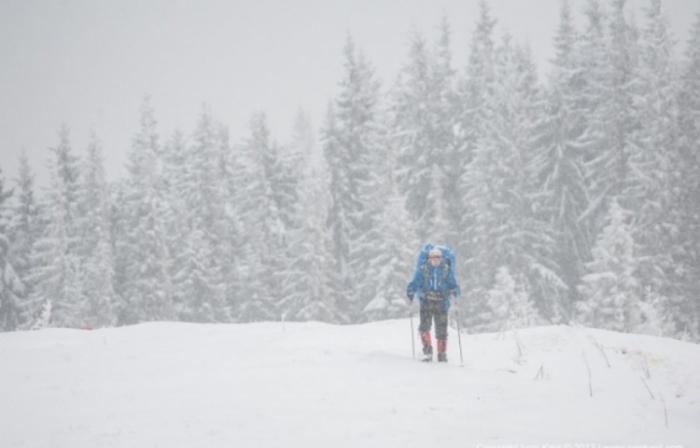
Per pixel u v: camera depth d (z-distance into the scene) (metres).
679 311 57.81
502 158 68.00
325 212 70.44
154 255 71.62
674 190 61.84
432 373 13.39
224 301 75.69
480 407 10.24
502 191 67.06
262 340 19.72
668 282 57.47
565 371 14.24
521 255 64.69
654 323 41.12
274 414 9.83
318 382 12.45
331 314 67.88
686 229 61.69
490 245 66.38
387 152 73.44
